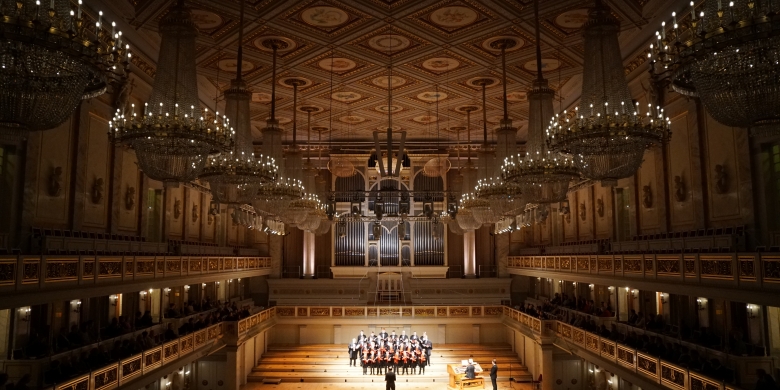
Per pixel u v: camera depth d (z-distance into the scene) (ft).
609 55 30.30
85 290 42.32
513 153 50.21
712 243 46.78
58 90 19.51
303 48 57.82
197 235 82.69
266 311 96.32
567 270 74.38
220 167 38.09
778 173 42.73
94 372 40.65
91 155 52.60
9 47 18.12
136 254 53.31
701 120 51.03
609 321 69.67
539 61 40.75
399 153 59.62
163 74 29.63
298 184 56.70
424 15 50.42
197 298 84.69
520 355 95.76
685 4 45.47
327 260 113.80
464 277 111.96
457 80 69.10
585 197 82.58
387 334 95.14
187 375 77.56
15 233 42.34
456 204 78.69
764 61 19.62
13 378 39.81
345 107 82.48
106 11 46.37
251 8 48.32
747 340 46.24
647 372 49.62
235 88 40.04
